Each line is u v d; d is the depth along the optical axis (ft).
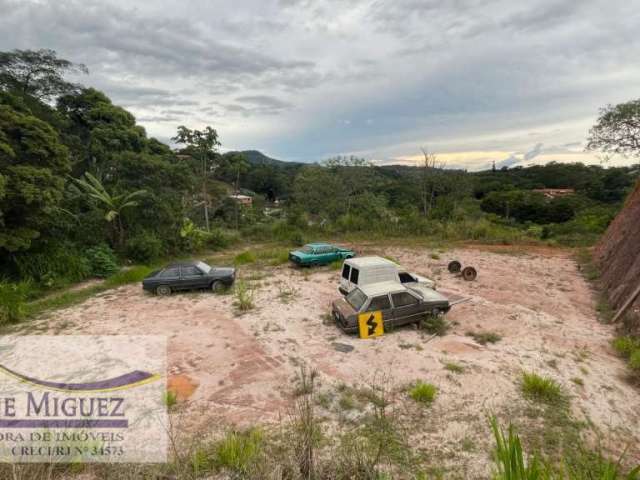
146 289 39.78
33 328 29.89
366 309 27.66
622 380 21.40
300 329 29.22
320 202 131.44
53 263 45.19
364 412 18.10
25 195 36.94
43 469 12.90
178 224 71.92
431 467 14.24
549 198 181.88
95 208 60.59
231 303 36.42
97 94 84.07
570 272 49.01
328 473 12.16
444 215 97.71
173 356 24.36
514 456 8.18
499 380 21.08
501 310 33.63
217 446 14.73
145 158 68.80
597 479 11.31
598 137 77.61
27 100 65.00
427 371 22.20
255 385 20.74
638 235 39.24
